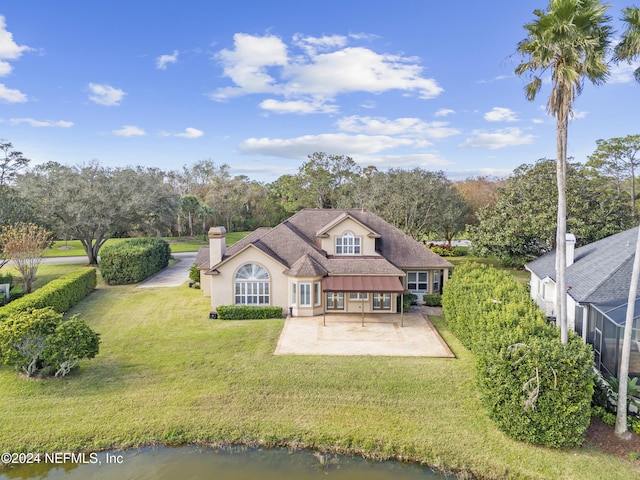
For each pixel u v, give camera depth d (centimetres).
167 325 3153
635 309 1919
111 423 1827
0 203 4425
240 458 1664
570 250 3169
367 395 2045
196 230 10250
